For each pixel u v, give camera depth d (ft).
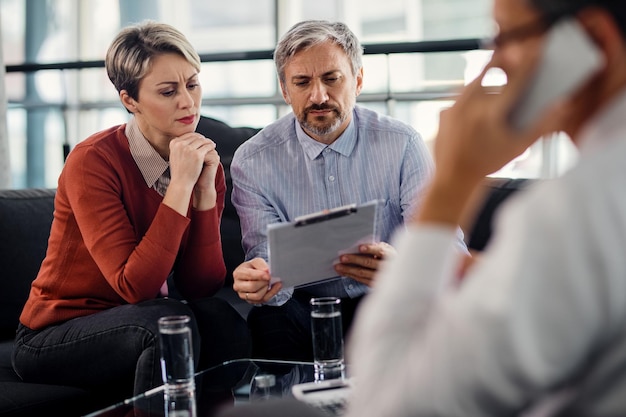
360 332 2.16
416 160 7.73
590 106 2.12
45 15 19.34
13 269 8.10
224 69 18.20
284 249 6.06
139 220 7.07
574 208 1.85
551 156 10.60
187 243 7.28
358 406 2.08
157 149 7.13
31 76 18.83
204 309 6.82
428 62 15.80
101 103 17.87
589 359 1.95
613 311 1.82
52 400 6.35
